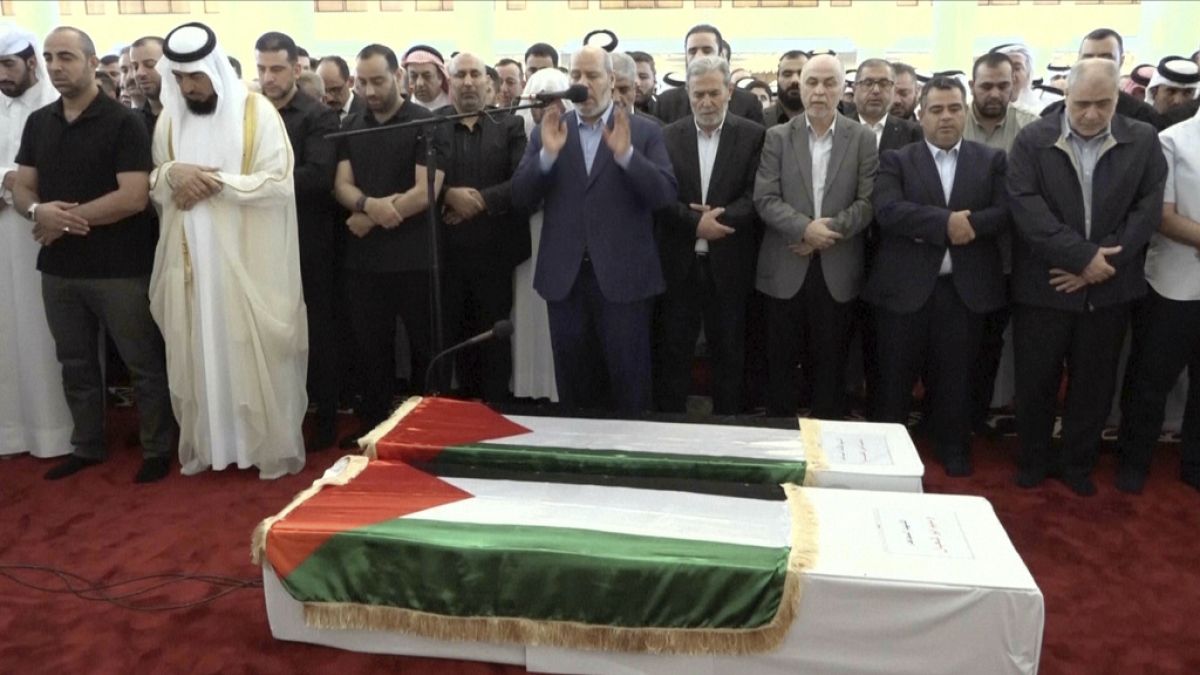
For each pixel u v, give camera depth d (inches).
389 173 160.9
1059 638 104.6
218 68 147.6
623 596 91.1
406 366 203.9
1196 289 141.3
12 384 164.2
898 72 206.1
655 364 178.5
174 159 147.9
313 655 100.7
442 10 546.6
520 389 186.5
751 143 162.4
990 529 96.8
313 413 189.9
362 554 96.0
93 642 104.7
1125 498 144.2
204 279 147.8
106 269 150.1
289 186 151.1
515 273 181.2
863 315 173.0
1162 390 146.3
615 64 161.3
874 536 95.1
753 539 94.8
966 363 154.2
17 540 131.0
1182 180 141.9
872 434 129.3
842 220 154.3
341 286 180.9
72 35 143.8
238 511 140.6
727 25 549.3
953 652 86.8
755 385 181.0
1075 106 136.4
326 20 546.6
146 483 152.7
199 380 150.8
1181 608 111.3
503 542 93.8
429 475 114.1
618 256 146.9
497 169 169.2
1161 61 187.9
